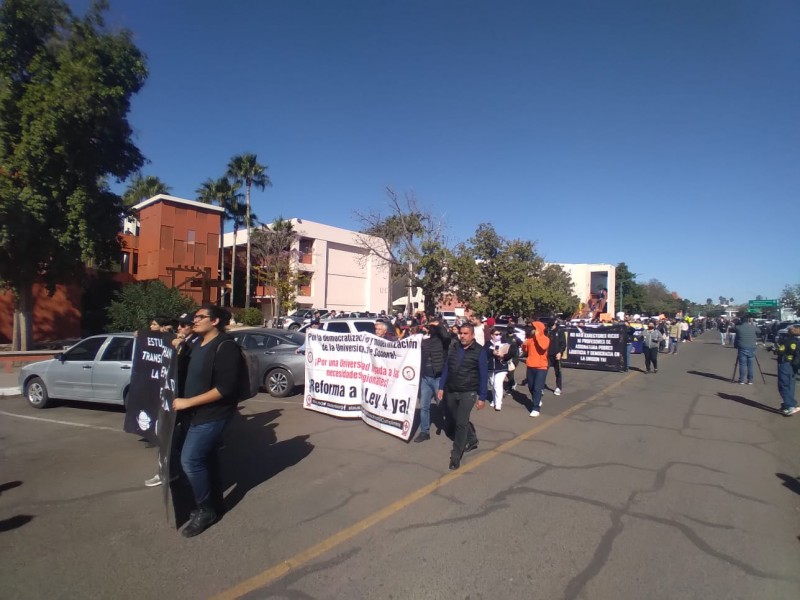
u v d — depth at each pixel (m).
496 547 3.96
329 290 53.78
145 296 20.92
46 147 16.11
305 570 3.59
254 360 5.78
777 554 3.92
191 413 4.34
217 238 41.47
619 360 16.23
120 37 17.16
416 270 31.58
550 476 5.68
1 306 22.98
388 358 7.58
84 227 16.91
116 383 8.43
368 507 4.73
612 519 4.52
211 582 3.42
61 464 5.94
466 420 5.93
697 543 4.08
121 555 3.79
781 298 65.19
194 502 4.82
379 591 3.33
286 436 7.29
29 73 16.61
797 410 9.59
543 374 8.94
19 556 3.77
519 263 24.11
